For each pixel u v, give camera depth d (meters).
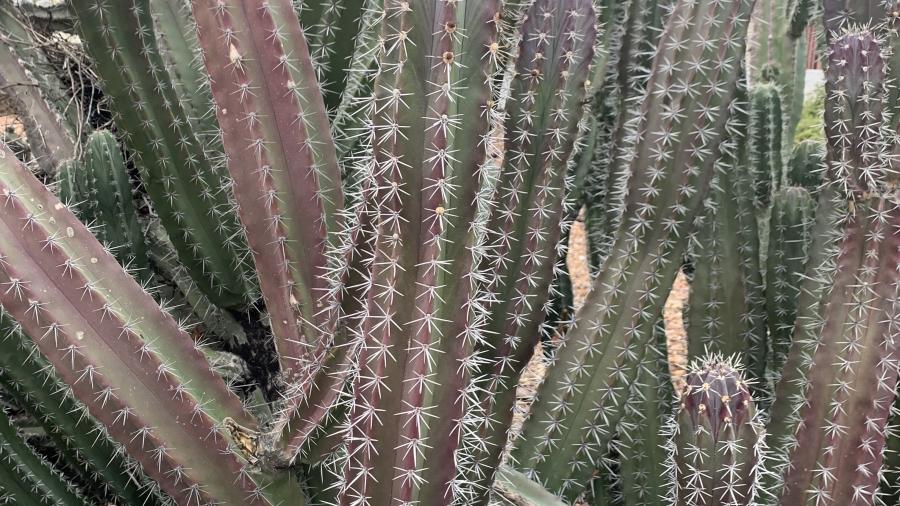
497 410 2.01
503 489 2.04
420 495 1.48
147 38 2.30
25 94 3.15
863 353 1.79
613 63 2.84
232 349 2.66
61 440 2.21
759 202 2.96
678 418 1.61
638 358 2.23
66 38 3.22
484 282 1.86
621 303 2.21
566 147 2.05
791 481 1.87
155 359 1.65
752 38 4.28
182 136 2.39
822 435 1.83
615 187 2.60
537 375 2.98
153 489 2.07
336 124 2.42
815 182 3.36
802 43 4.63
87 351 1.58
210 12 1.73
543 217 2.05
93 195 2.44
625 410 2.35
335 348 1.68
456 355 1.47
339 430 1.76
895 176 1.77
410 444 1.40
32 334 1.55
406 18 1.33
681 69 2.13
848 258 1.83
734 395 1.53
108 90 2.32
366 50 2.48
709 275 2.60
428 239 1.38
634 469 2.41
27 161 3.19
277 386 2.45
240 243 2.50
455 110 1.38
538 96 1.97
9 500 2.01
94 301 1.59
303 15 2.41
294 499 1.82
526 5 2.01
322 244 1.91
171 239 2.50
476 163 1.45
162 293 2.71
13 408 2.57
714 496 1.55
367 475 1.44
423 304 1.39
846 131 1.87
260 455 1.75
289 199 1.86
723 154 2.57
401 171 1.36
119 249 2.48
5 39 3.11
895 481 2.13
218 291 2.56
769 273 2.69
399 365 1.41
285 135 1.82
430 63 1.35
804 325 2.22
